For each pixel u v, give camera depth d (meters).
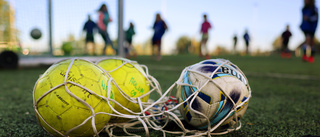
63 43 11.12
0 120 2.14
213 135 1.75
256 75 5.69
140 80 1.97
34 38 7.04
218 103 1.60
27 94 3.38
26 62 7.56
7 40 7.73
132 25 14.01
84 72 1.51
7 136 1.75
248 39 22.86
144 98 1.99
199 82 1.64
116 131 1.81
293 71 6.67
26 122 2.09
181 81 1.77
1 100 2.99
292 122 2.11
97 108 1.47
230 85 1.62
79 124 1.44
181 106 1.75
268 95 3.31
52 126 1.46
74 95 1.40
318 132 1.86
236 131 1.86
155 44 12.13
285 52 16.73
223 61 1.76
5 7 7.70
